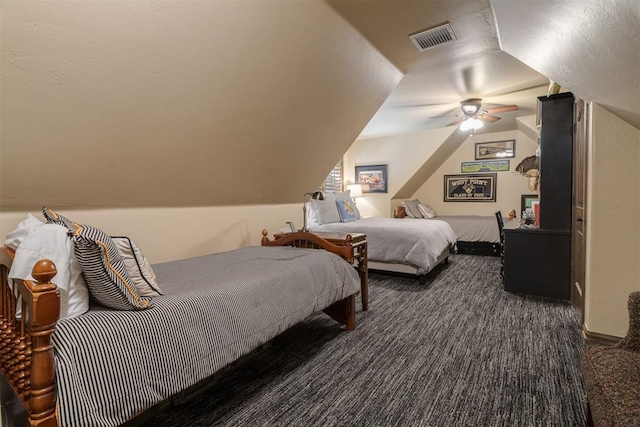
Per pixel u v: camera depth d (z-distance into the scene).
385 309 3.01
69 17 1.19
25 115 1.34
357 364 2.02
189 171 2.26
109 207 2.08
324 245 2.73
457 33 2.30
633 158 2.08
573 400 1.61
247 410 1.59
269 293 1.77
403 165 6.38
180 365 1.30
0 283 1.37
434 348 2.20
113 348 1.12
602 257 2.19
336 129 3.04
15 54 1.17
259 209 3.29
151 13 1.35
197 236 2.66
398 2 1.92
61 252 1.16
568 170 3.03
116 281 1.20
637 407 0.87
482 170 6.49
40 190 1.67
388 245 4.00
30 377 0.94
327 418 1.52
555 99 3.04
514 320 2.67
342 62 2.38
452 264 4.89
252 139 2.40
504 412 1.53
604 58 1.44
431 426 1.45
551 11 1.39
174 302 1.37
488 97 3.89
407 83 3.38
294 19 1.83
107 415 1.07
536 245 3.21
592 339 2.22
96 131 1.60
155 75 1.57
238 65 1.83
